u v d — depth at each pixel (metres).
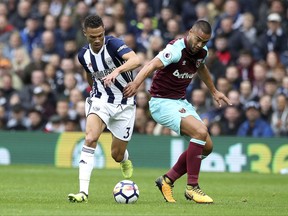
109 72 34.56
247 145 59.62
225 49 68.06
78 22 74.00
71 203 32.00
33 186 43.19
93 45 33.62
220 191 42.53
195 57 33.28
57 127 63.81
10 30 77.44
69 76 67.25
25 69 70.81
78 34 72.19
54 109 67.25
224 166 59.97
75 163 61.47
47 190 40.34
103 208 30.06
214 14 73.38
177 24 70.31
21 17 78.69
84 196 32.50
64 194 37.56
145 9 72.38
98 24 33.09
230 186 46.41
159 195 38.16
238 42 68.94
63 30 73.88
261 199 37.09
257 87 65.38
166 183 34.03
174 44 32.97
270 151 59.44
